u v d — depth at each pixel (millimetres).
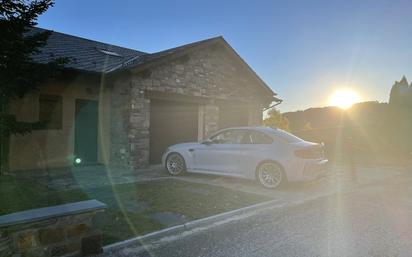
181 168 10125
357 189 8859
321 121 28125
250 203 7023
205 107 13703
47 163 10750
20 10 7355
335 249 4598
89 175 9828
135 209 6379
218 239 4980
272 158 8555
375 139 20438
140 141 11258
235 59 14789
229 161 9297
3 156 9328
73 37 14883
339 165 14375
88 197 7102
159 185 8609
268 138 8914
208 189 8242
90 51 13383
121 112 11445
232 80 14969
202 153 9750
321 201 7402
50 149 10805
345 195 8047
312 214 6340
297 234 5191
